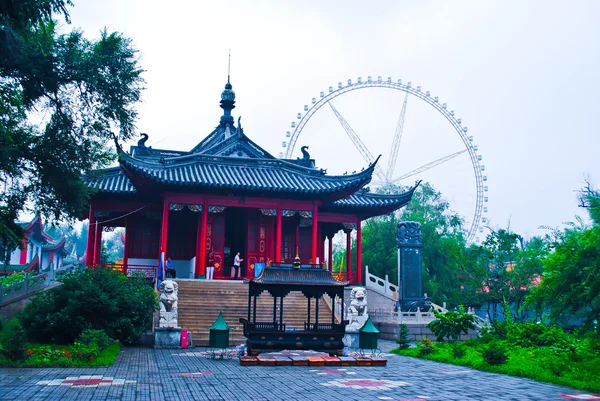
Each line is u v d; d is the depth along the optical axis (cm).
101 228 4766
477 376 1850
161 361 2186
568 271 1920
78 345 2172
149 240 4678
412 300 3981
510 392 1513
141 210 4525
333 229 5281
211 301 3488
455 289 4975
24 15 1977
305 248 4866
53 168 2662
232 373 1862
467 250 5119
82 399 1330
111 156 2844
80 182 2800
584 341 2309
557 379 1692
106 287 2717
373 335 2820
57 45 2492
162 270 3834
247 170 4469
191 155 4366
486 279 4416
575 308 1967
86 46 2567
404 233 4091
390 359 2423
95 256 4684
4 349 1992
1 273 6419
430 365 2195
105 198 4403
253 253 4659
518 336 2714
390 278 5978
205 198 4203
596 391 1533
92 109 2697
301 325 3319
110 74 2609
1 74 2380
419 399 1386
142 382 1623
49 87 2528
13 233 2566
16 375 1714
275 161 4553
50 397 1348
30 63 2402
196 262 4253
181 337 2762
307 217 4416
